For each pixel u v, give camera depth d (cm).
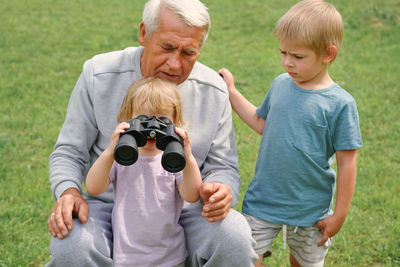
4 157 548
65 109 699
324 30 265
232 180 284
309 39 265
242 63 879
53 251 245
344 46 1004
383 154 567
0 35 1091
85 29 1148
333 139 280
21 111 687
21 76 835
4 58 938
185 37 265
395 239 395
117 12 1303
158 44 269
